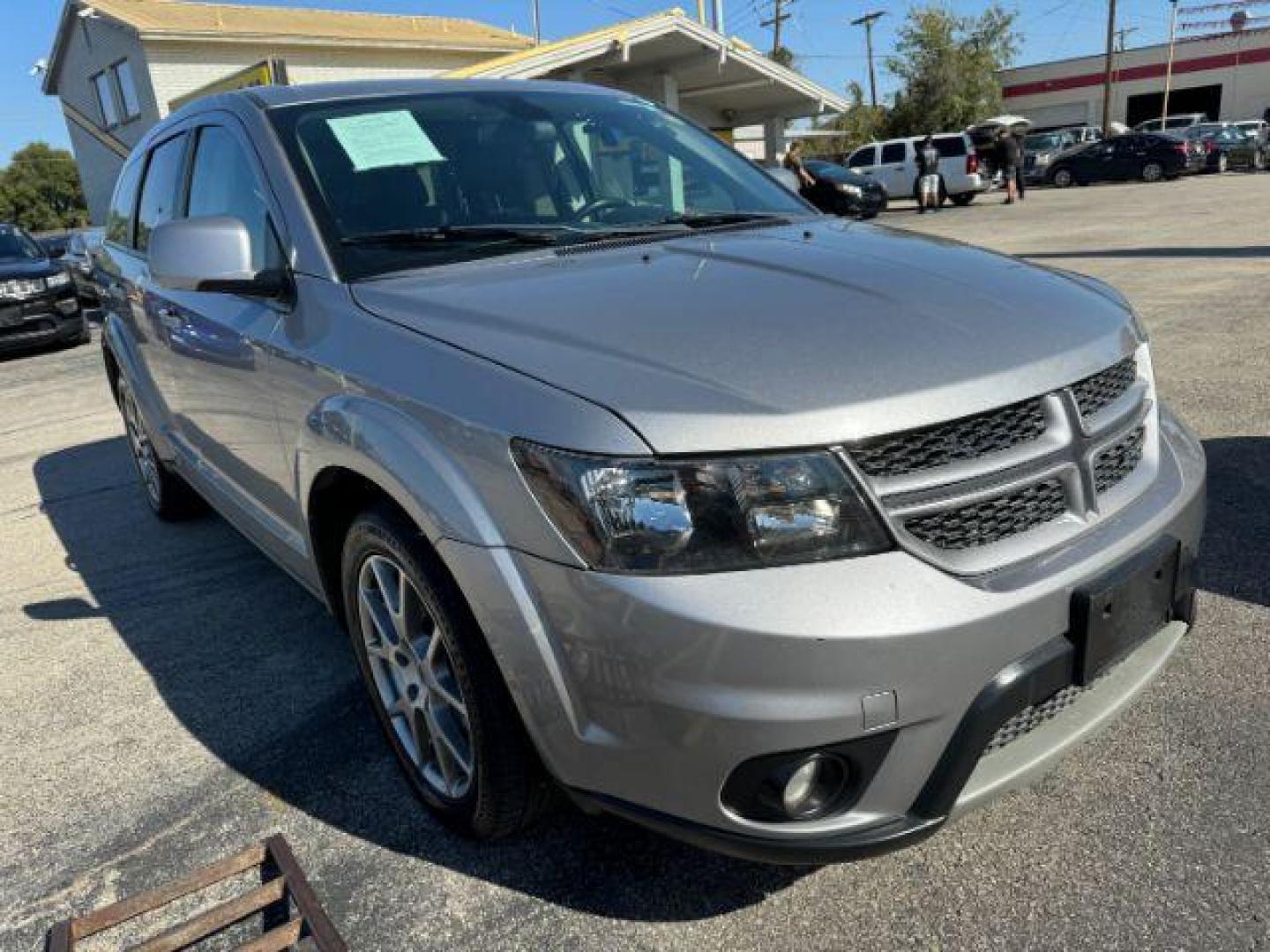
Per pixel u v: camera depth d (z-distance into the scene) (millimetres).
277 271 2561
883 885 2096
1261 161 27547
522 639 1788
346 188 2641
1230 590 3158
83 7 23891
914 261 2369
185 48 22578
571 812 2418
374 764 2668
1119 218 16016
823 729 1630
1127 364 2186
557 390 1764
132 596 3949
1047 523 1889
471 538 1825
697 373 1756
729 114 19734
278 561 3025
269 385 2582
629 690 1685
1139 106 51500
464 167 2822
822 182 20250
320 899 2180
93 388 8969
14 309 11281
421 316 2146
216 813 2518
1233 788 2279
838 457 1662
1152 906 1973
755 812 1715
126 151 24875
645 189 3096
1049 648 1800
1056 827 2217
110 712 3055
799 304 2023
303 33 23703
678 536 1640
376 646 2449
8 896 2281
